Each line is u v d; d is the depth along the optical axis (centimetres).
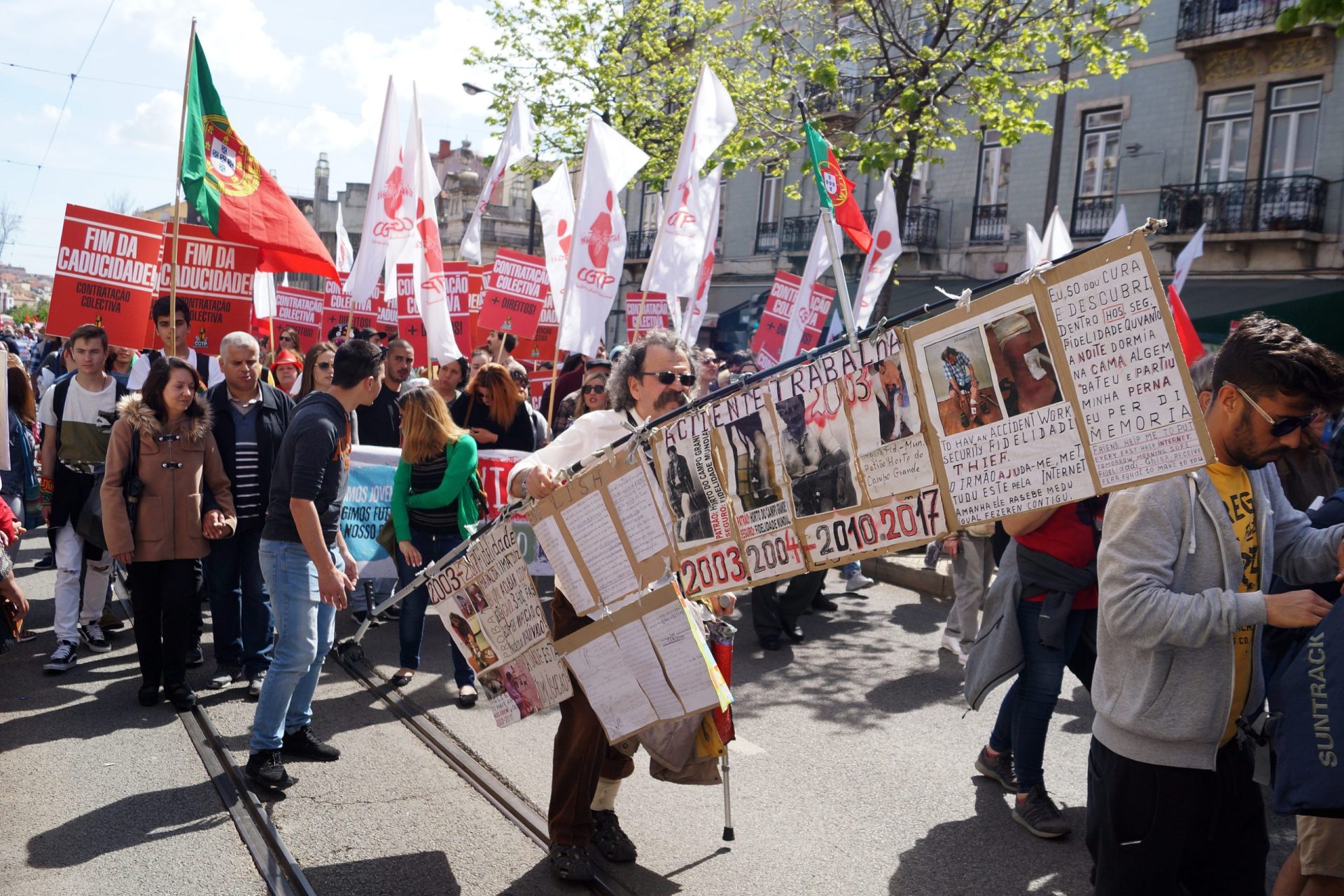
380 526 738
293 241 738
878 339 250
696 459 295
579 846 370
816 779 477
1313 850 264
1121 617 251
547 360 1219
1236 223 1825
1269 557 268
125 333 707
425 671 628
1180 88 1916
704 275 845
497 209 4206
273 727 445
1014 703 452
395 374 789
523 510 354
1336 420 554
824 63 1409
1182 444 204
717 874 380
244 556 588
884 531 254
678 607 312
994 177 2191
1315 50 1756
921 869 388
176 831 403
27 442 771
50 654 643
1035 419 223
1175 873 264
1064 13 1401
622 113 2005
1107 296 211
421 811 427
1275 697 256
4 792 435
